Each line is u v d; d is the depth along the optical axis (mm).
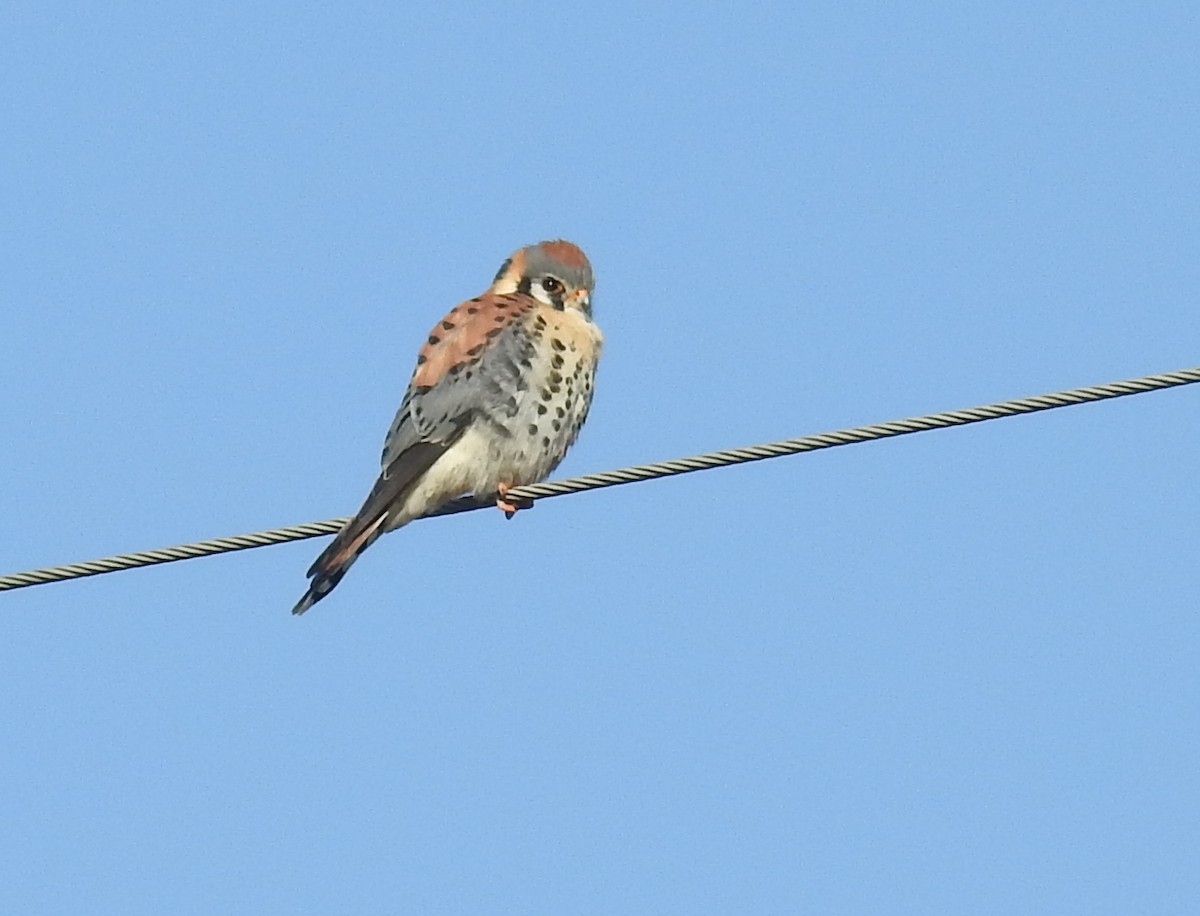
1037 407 10094
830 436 10445
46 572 10945
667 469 10945
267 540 11688
